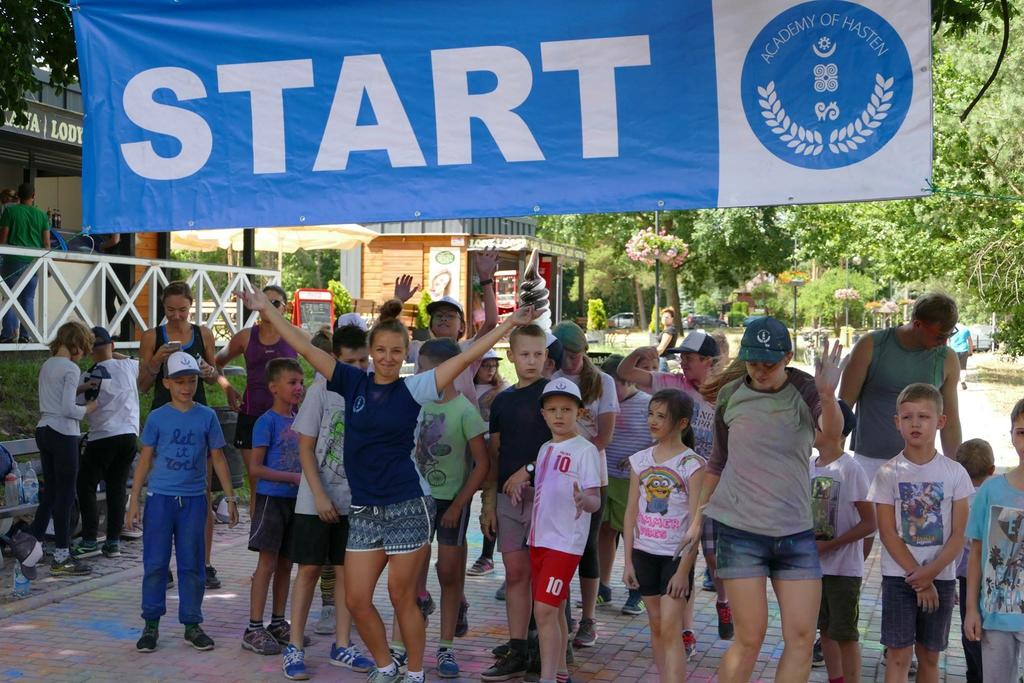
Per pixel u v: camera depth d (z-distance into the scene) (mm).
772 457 4359
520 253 27922
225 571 8062
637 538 5234
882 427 5605
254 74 5113
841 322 53281
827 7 4543
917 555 4746
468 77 4918
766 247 44906
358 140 5035
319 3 5051
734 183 4660
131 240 15453
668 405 5191
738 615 4387
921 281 26625
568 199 4840
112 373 8078
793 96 4590
